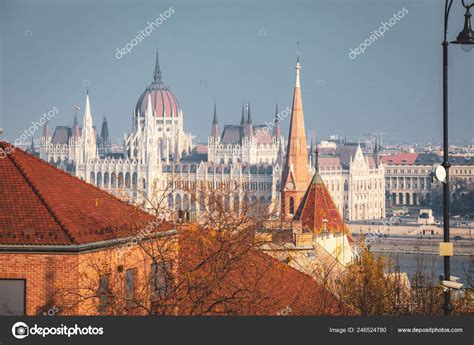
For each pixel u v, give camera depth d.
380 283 102.00
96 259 79.62
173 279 75.75
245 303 78.38
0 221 80.44
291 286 93.81
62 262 78.12
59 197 84.56
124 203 88.94
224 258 78.06
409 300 102.00
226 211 92.38
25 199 82.75
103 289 78.31
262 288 84.75
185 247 79.62
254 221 90.81
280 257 102.38
